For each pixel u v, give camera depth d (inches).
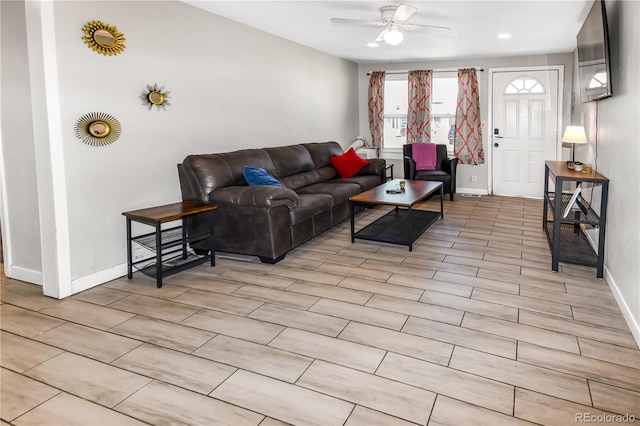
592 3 151.6
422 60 281.6
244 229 147.1
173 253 157.8
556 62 255.4
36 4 110.0
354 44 227.8
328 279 133.3
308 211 161.0
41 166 117.0
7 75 124.8
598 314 106.4
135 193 140.3
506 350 90.4
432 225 199.8
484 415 70.4
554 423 68.4
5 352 92.1
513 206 240.8
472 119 272.7
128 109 135.6
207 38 164.7
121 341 96.5
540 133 265.0
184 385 80.0
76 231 123.3
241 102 186.1
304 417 70.7
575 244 159.6
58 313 111.0
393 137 309.4
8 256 136.8
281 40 210.1
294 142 229.1
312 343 94.6
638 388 76.7
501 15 167.8
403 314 108.2
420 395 76.0
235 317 108.0
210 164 152.9
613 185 121.3
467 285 126.6
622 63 112.2
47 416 71.9
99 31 123.6
